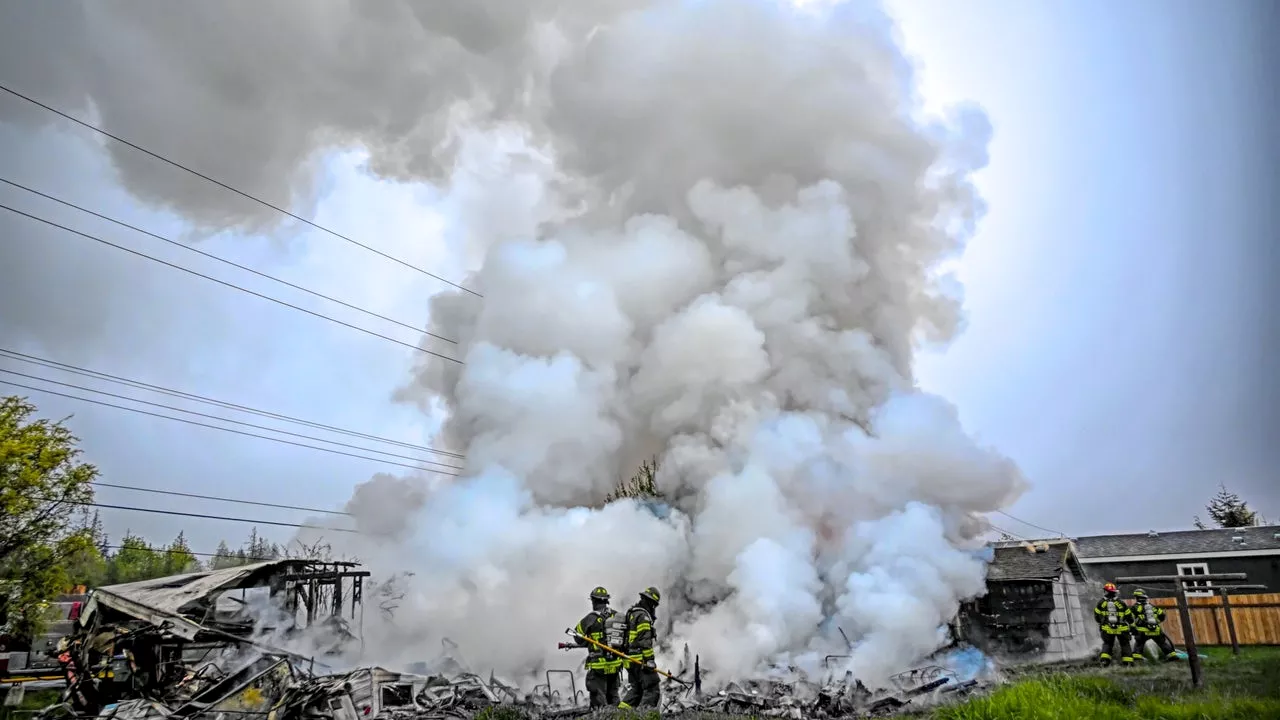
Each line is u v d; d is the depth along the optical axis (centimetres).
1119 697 1208
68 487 2456
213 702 1366
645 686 1436
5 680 2291
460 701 1490
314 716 1329
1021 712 1120
